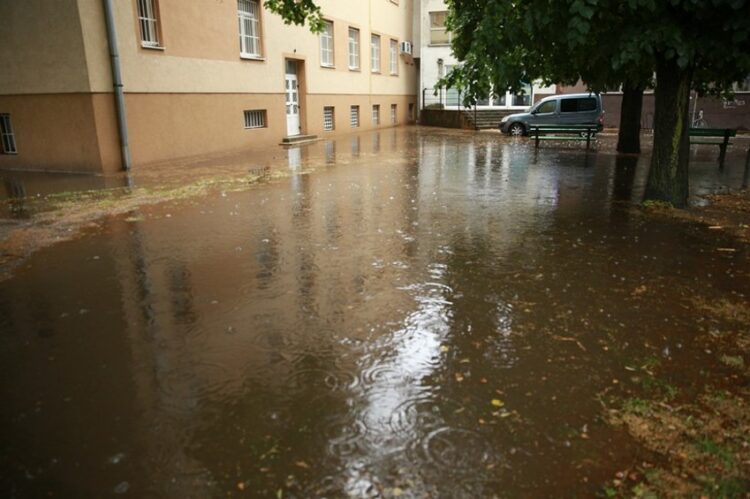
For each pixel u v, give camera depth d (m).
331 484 2.77
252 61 18.70
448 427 3.22
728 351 4.12
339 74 25.48
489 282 5.58
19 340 4.40
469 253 6.58
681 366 3.90
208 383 3.73
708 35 7.60
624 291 5.32
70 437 3.18
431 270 5.96
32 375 3.86
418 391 3.60
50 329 4.59
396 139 23.56
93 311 4.95
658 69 8.87
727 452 2.99
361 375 3.80
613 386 3.65
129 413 3.40
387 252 6.62
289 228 7.80
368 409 3.40
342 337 4.38
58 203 9.79
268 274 5.88
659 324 4.58
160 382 3.75
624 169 13.68
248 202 9.66
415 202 9.62
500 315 4.77
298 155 17.23
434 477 2.81
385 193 10.50
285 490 2.74
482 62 8.70
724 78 9.50
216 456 3.00
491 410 3.38
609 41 7.93
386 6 30.44
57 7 12.71
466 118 30.88
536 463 2.92
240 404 3.48
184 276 5.84
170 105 15.29
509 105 33.84
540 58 10.02
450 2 12.52
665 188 9.20
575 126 18.48
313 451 3.02
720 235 7.37
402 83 34.31
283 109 20.81
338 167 14.34
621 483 2.77
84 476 2.86
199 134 16.53
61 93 13.26
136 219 8.45
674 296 5.19
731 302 5.04
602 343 4.25
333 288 5.45
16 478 2.85
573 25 7.02
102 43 13.10
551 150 18.62
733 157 16.48
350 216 8.52
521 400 3.49
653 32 7.32
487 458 2.95
